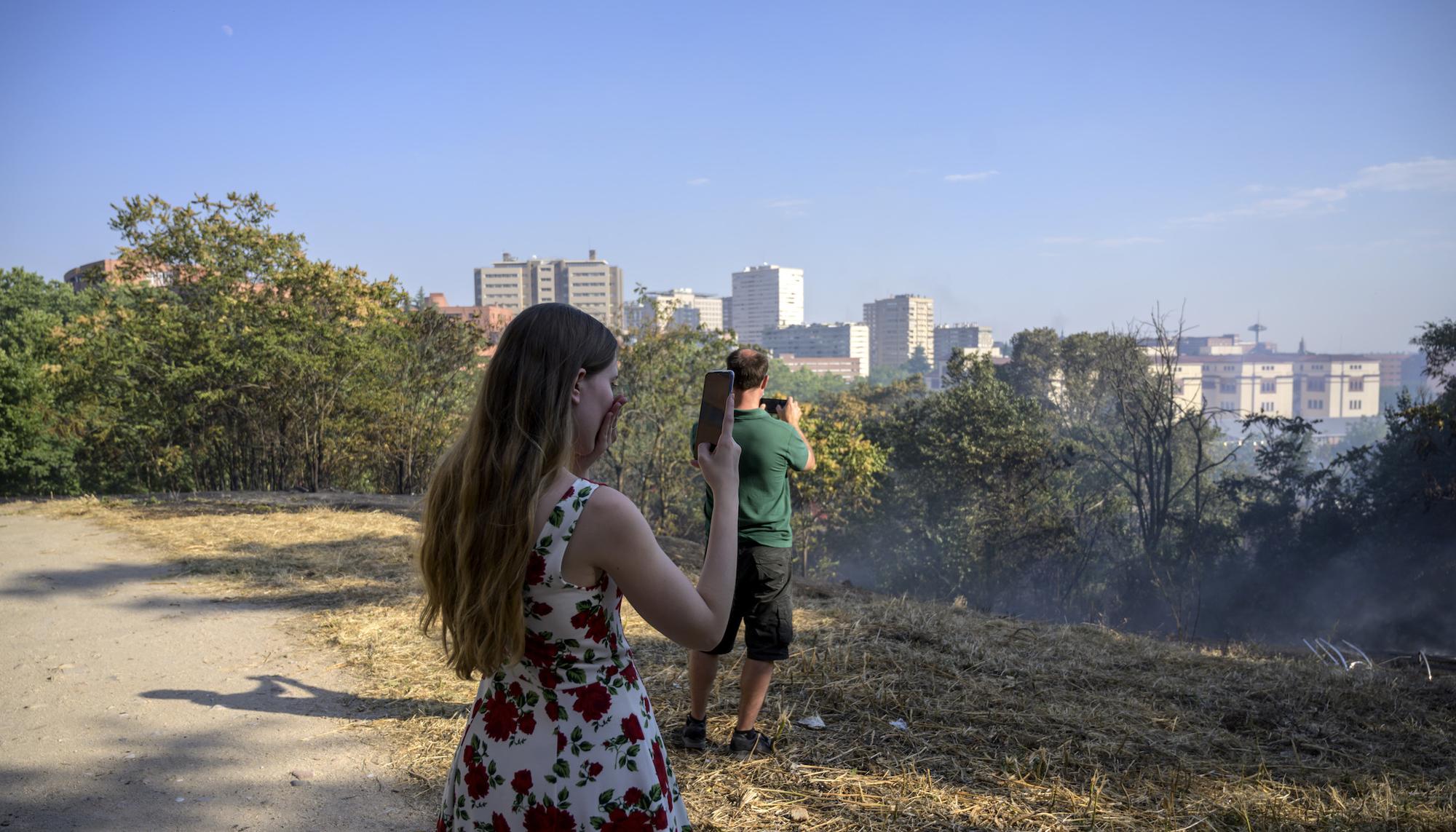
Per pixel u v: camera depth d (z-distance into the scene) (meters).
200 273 20.28
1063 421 50.00
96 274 21.09
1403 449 34.03
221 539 9.34
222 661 5.15
